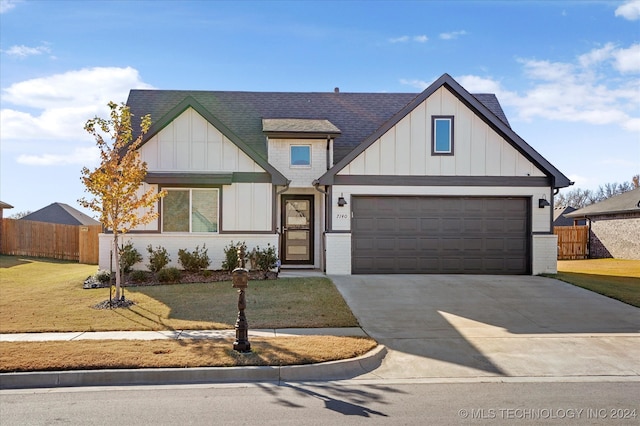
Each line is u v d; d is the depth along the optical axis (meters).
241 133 18.11
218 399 6.07
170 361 7.14
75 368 6.90
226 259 15.09
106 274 14.04
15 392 6.38
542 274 15.44
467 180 15.63
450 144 15.66
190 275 14.59
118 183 11.75
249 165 15.46
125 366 6.98
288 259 17.38
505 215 15.80
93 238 22.05
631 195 26.38
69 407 5.77
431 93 15.62
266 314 10.40
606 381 6.87
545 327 9.66
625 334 9.18
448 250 15.66
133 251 14.62
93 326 9.51
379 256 15.55
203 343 8.16
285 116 19.09
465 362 7.70
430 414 5.55
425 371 7.31
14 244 23.56
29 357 7.27
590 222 27.44
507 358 7.88
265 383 6.78
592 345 8.54
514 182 15.73
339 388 6.54
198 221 15.34
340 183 15.41
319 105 19.84
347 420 5.36
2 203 24.25
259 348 7.82
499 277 14.95
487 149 15.73
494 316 10.45
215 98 19.78
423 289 12.91
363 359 7.50
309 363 7.20
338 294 12.18
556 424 5.28
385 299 11.84
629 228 24.70
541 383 6.78
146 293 12.49
